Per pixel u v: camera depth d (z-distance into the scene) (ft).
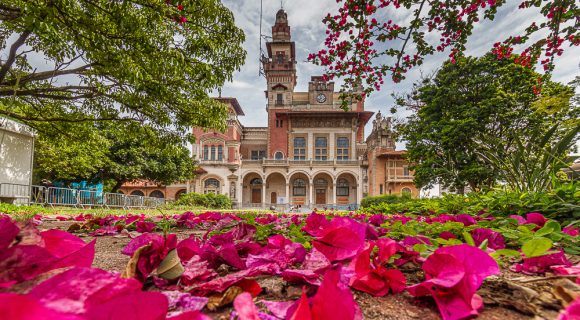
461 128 38.34
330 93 115.65
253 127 122.42
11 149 33.47
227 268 3.59
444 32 12.86
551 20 11.84
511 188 13.28
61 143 31.89
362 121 115.34
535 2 11.29
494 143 16.92
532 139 12.25
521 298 2.41
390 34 13.19
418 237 4.44
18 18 16.83
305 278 2.48
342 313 1.48
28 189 35.06
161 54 19.79
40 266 1.70
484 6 11.82
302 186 111.04
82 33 18.61
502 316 2.12
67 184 62.23
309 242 4.69
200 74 23.11
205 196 83.56
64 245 1.87
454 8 12.12
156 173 67.97
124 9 16.51
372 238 4.81
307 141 111.75
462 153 38.32
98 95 24.72
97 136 32.71
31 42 22.34
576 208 7.52
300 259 3.22
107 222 9.34
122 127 27.32
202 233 8.02
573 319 1.54
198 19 21.43
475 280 1.92
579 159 11.60
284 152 111.96
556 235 4.30
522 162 12.57
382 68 14.57
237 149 106.63
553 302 2.29
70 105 27.89
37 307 0.76
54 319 0.80
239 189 103.04
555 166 11.06
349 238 2.89
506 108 38.32
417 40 13.55
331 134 111.96
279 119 113.91
